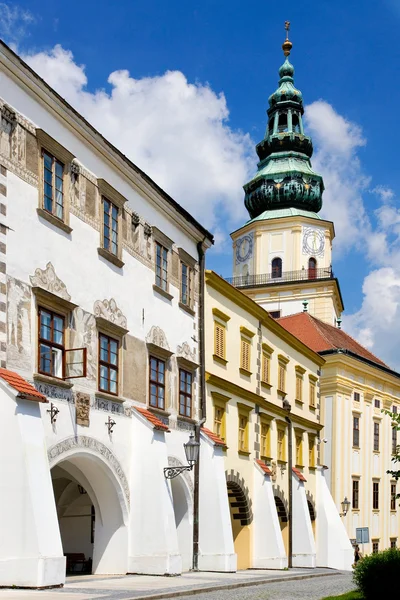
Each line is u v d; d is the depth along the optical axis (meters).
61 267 22.97
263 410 41.34
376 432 61.00
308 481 48.91
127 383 26.34
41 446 19.73
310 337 58.94
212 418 34.47
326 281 68.25
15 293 20.72
